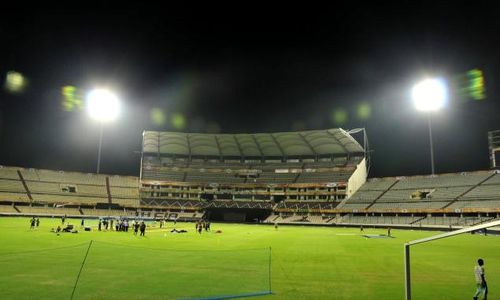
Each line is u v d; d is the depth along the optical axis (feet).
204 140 373.81
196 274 61.05
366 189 327.26
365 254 93.40
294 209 323.16
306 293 48.75
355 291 50.16
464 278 61.00
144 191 351.67
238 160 386.11
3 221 214.90
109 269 64.28
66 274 58.54
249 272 63.93
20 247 93.61
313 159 372.79
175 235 153.58
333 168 345.51
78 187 329.72
